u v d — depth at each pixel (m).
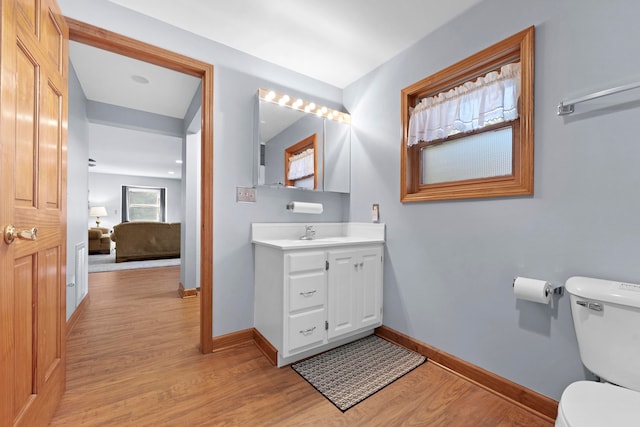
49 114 1.23
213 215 1.95
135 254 5.61
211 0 1.62
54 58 1.28
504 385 1.47
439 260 1.80
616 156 1.15
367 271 2.07
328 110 2.42
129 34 1.67
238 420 1.28
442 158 1.91
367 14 1.72
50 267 1.25
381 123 2.24
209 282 1.92
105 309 2.81
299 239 2.23
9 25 0.90
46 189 1.21
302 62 2.23
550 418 1.31
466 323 1.65
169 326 2.38
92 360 1.79
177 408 1.35
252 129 2.13
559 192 1.30
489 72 1.67
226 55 2.02
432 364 1.79
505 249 1.49
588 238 1.22
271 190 2.22
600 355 1.07
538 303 1.36
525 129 1.40
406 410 1.36
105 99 3.04
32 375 1.09
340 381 1.58
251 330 2.09
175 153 5.92
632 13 1.11
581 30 1.24
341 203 2.62
